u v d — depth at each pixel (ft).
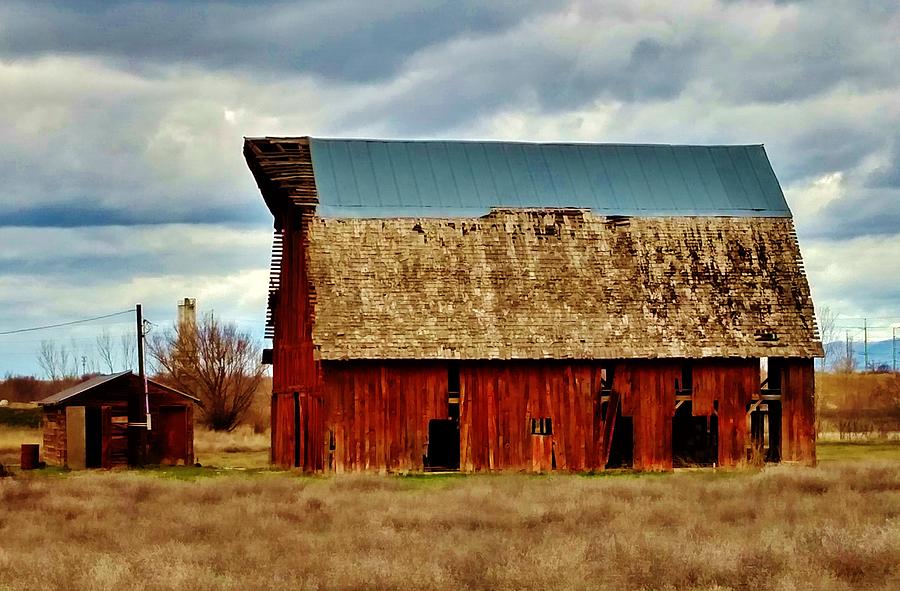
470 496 126.11
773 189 191.93
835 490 126.72
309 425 171.01
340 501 122.52
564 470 168.96
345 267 170.60
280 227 201.05
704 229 183.62
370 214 176.65
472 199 181.68
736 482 138.10
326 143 189.06
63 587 77.41
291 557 87.15
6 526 106.73
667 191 188.75
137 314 196.34
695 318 175.01
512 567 80.33
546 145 193.77
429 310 168.76
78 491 134.41
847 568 80.74
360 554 87.51
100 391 193.77
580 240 179.11
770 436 182.80
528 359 167.84
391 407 165.99
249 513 112.16
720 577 78.54
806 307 178.91
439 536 96.63
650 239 181.16
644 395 172.14
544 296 172.96
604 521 106.01
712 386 174.40
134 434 195.00
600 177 189.06
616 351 169.89
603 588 75.41
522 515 109.60
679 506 114.11
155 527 104.01
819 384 363.15
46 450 208.03
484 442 167.63
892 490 127.95
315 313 165.99
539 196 183.73
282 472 173.06
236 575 80.79
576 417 170.30
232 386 302.86
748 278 180.04
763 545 87.20
